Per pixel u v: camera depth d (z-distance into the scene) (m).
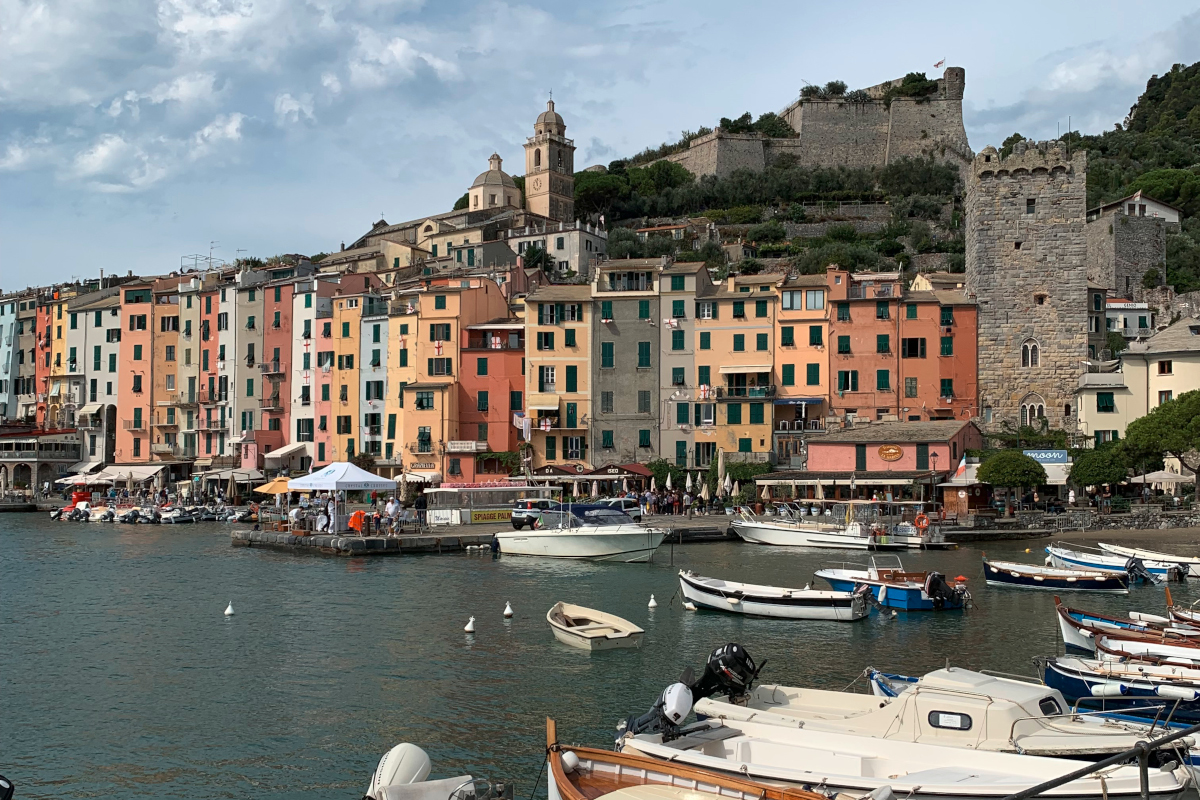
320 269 158.12
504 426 105.38
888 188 188.75
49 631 41.34
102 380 136.00
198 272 138.00
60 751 26.70
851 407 97.62
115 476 124.94
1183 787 18.52
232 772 25.17
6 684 33.03
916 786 18.55
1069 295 97.25
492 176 193.88
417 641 39.22
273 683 33.03
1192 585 55.19
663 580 55.84
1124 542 71.12
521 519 78.75
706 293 104.19
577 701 30.78
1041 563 62.75
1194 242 142.75
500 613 45.22
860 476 86.00
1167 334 94.31
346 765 25.58
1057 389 96.88
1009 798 15.55
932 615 45.44
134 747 26.95
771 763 20.73
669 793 18.12
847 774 19.88
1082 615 36.84
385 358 111.31
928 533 71.69
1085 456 82.69
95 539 80.25
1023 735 20.89
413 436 105.50
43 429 136.62
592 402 102.12
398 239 189.25
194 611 45.78
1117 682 27.80
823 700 24.38
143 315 131.75
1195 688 27.05
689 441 100.00
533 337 103.06
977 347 97.88
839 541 70.75
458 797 18.28
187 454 127.00
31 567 61.59
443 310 107.25
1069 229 97.50
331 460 114.38
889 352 97.56
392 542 69.25
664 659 36.28
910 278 146.50
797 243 172.50
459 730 28.06
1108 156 192.88
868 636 40.66
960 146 195.62
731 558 65.94
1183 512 79.00
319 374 116.31
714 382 100.19
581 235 164.25
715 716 23.11
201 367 127.19
